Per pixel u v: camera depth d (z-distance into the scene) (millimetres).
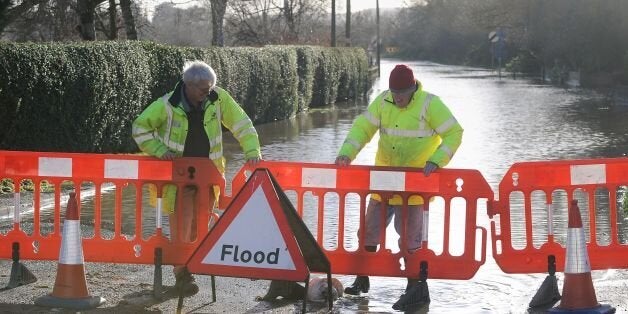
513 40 100562
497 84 75500
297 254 8992
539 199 16672
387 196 9758
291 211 9180
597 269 9875
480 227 9719
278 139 30125
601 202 16406
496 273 11164
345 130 33906
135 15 38812
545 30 78125
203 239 9219
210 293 9992
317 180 9812
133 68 23375
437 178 9648
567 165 9703
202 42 57812
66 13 31828
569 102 50031
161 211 10008
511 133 31000
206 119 9562
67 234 9227
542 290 9531
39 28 33000
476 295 10109
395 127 9750
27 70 18625
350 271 9898
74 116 20516
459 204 16047
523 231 13578
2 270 10828
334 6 67375
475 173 9617
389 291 10336
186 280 9906
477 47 140125
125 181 10008
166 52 25719
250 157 9703
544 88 67625
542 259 9727
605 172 9766
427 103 9648
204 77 9219
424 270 9703
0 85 17953
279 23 59656
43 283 10148
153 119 9539
